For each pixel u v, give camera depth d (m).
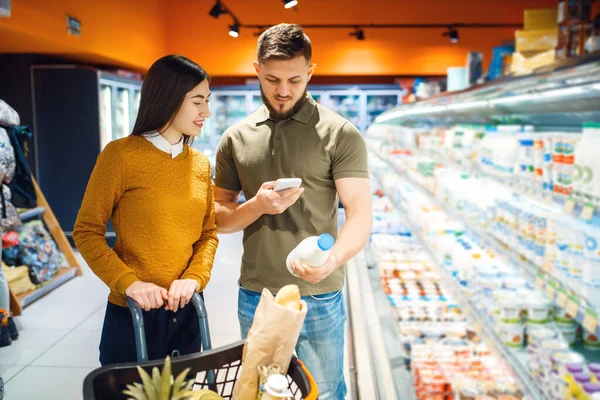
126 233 1.67
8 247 4.47
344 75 9.74
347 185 1.84
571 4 2.17
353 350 3.00
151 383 1.18
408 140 4.27
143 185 1.64
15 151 4.12
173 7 9.11
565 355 1.60
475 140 2.55
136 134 1.67
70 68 6.09
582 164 1.50
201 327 1.58
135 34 7.50
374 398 2.45
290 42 1.64
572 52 2.15
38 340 3.70
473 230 2.26
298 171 1.86
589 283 1.39
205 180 1.80
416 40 9.20
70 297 4.62
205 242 1.84
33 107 6.16
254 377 1.21
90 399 1.13
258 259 1.93
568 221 1.57
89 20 6.02
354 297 3.76
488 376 2.24
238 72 9.23
